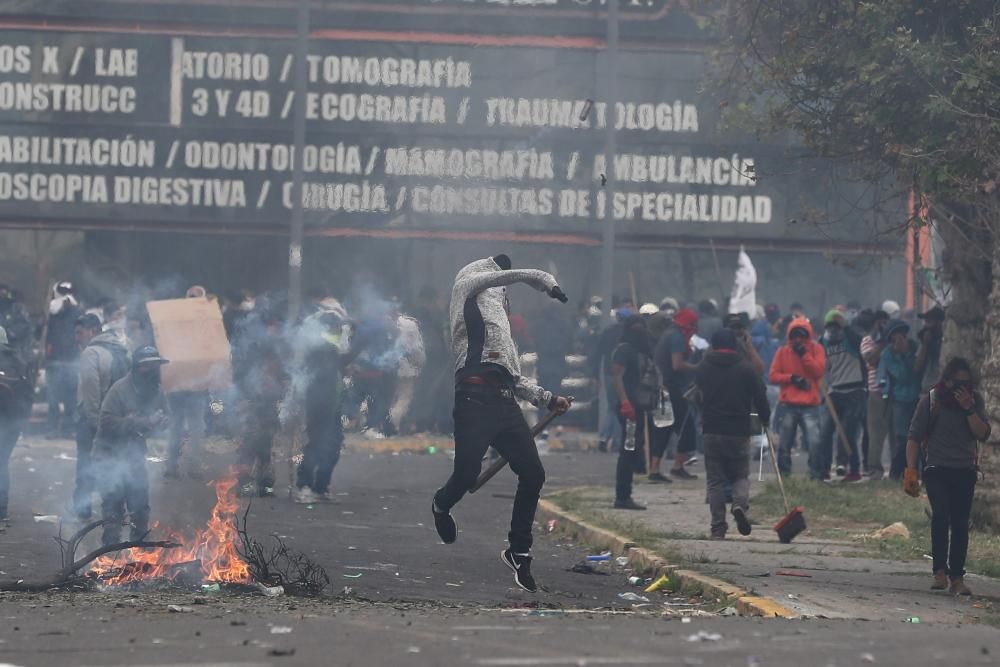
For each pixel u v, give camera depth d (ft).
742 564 136.98
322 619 92.79
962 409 126.11
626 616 101.19
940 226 206.90
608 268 305.32
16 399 160.76
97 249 328.08
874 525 173.27
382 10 329.31
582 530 164.55
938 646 83.71
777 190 328.90
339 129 328.08
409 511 186.39
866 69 146.92
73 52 327.88
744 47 193.26
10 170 327.26
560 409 114.62
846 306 316.81
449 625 90.12
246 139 329.11
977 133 142.41
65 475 215.72
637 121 330.54
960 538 124.36
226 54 329.31
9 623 90.68
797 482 203.72
